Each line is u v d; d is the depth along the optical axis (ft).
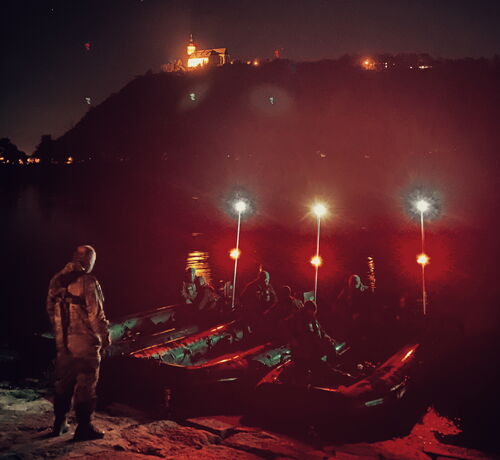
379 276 70.08
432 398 26.05
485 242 108.99
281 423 21.02
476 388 27.27
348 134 450.30
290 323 24.03
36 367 27.48
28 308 48.98
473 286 61.11
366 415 20.56
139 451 15.14
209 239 114.83
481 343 35.53
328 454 17.52
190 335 30.94
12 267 74.49
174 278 67.15
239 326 31.48
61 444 15.15
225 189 279.69
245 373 24.08
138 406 21.88
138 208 192.34
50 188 275.59
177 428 17.70
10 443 15.26
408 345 28.99
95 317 15.88
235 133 465.06
